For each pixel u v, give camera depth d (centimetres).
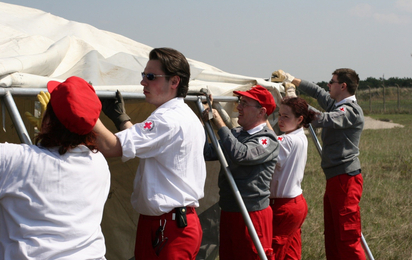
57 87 184
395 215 740
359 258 461
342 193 469
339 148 470
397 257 568
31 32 470
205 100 347
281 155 392
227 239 357
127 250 452
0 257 175
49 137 183
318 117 450
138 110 407
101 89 275
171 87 265
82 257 185
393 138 1836
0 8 533
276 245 399
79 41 421
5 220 176
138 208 266
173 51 266
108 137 221
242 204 325
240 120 362
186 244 261
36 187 176
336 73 492
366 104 4272
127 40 618
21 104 298
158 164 254
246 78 479
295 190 405
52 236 178
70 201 184
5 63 239
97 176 199
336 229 473
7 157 174
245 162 331
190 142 260
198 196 273
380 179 1005
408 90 4900
